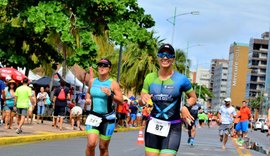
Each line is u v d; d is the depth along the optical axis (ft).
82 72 150.00
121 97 27.78
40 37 85.46
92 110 27.81
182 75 22.07
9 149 47.70
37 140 59.72
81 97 110.52
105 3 82.64
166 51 21.81
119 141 69.56
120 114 109.60
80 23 82.69
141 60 186.60
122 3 84.53
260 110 516.73
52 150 49.37
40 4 79.51
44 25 78.84
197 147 65.16
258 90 622.54
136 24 85.15
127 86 189.98
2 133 57.93
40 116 87.25
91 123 27.48
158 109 21.93
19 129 60.39
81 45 82.84
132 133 98.73
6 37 83.46
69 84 111.24
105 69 27.86
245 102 77.30
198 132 130.31
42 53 88.17
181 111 21.83
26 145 53.06
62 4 82.74
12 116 65.00
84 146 56.03
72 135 71.67
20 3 81.35
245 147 72.59
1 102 70.08
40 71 144.66
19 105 60.34
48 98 86.79
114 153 50.52
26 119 85.40
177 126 21.84
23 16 80.59
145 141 22.15
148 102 21.89
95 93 27.68
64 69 114.01
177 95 21.84
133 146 61.00
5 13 86.33
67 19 79.56
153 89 22.07
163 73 22.09
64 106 75.66
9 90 64.18
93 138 27.32
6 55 83.35
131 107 125.49
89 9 84.33
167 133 21.62
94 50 83.10
